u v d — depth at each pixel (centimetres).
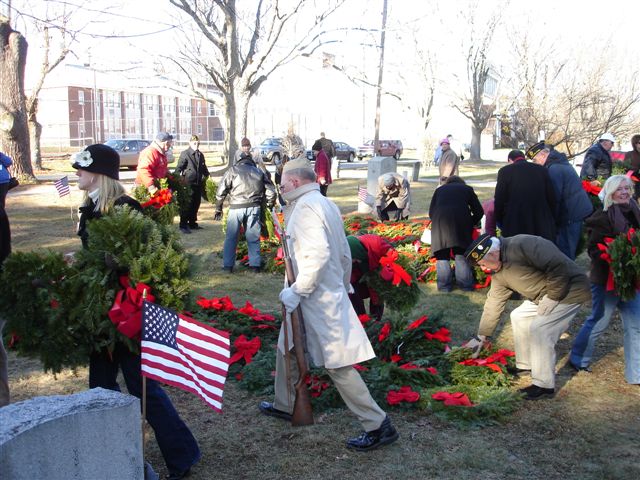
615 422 491
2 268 379
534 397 527
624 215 565
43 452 262
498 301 559
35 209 1697
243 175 964
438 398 503
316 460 435
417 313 763
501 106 3891
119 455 288
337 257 430
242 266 1022
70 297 371
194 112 6800
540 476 417
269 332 664
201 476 413
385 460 434
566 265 508
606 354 636
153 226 390
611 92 1955
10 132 2205
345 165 4031
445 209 850
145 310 344
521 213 726
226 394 545
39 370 594
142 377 384
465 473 419
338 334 423
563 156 775
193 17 2791
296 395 443
